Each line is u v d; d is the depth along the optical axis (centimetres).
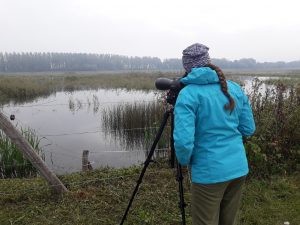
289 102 574
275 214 402
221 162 244
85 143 1015
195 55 253
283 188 466
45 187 452
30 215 390
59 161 825
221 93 247
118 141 1033
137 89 2838
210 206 254
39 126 1255
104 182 481
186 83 250
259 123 541
